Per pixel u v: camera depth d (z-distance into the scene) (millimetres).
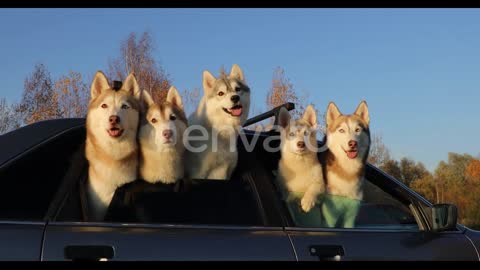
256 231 2844
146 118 3336
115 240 2467
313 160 3986
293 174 3922
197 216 2896
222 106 4047
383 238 3088
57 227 2463
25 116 19875
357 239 3012
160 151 3223
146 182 3186
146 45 16109
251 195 3127
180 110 3559
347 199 3814
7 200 2518
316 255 2826
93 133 3105
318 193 3832
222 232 2746
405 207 3475
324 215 3680
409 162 45688
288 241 2836
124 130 3154
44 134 2896
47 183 2701
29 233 2375
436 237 3273
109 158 3068
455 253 3225
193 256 2555
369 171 3891
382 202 3621
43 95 20078
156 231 2600
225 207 3004
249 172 3318
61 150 2902
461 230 3455
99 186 2994
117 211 2863
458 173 47406
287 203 3623
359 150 3998
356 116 4242
